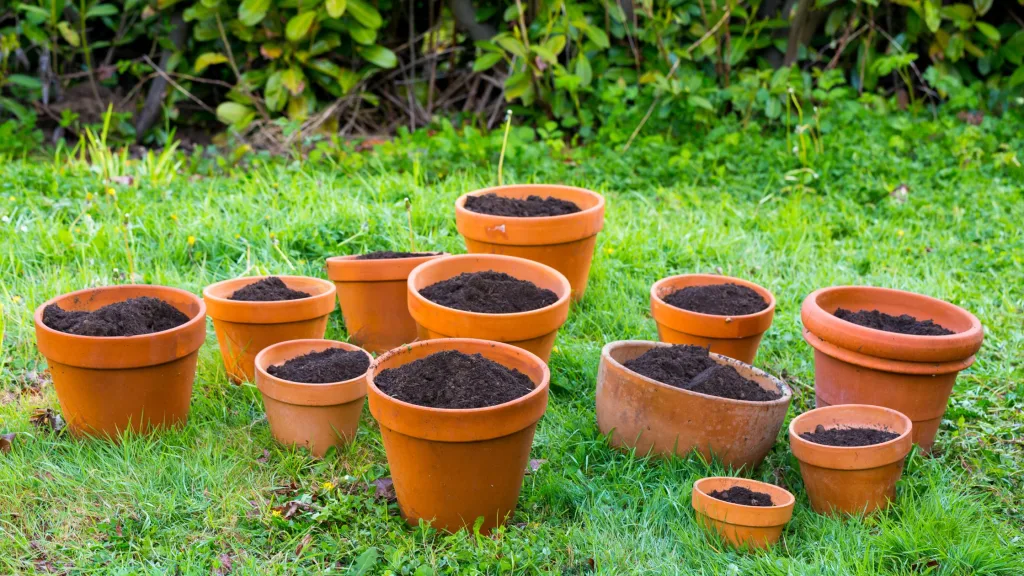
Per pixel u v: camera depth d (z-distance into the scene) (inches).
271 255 168.4
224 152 217.5
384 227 173.5
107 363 137.0
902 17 241.1
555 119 227.3
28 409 143.7
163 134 221.0
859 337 141.6
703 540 133.0
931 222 186.7
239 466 138.3
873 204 192.7
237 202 180.4
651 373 141.0
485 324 141.2
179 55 218.4
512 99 223.9
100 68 219.9
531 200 164.9
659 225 181.0
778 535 133.2
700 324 148.4
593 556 131.4
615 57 223.9
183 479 135.8
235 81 232.7
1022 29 239.0
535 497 136.5
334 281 153.2
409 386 132.9
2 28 220.2
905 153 207.8
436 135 211.0
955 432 146.9
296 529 132.9
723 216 187.5
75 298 143.4
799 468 141.6
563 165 198.2
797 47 228.8
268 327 146.5
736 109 221.9
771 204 192.9
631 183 197.0
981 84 229.9
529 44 218.7
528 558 130.7
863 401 143.3
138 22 233.9
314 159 196.5
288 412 139.2
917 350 140.1
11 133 204.7
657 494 136.3
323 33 217.5
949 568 131.0
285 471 138.5
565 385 149.9
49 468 136.6
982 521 135.4
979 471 142.3
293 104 215.9
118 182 187.3
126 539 131.3
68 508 133.6
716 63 225.3
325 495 135.5
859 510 136.3
